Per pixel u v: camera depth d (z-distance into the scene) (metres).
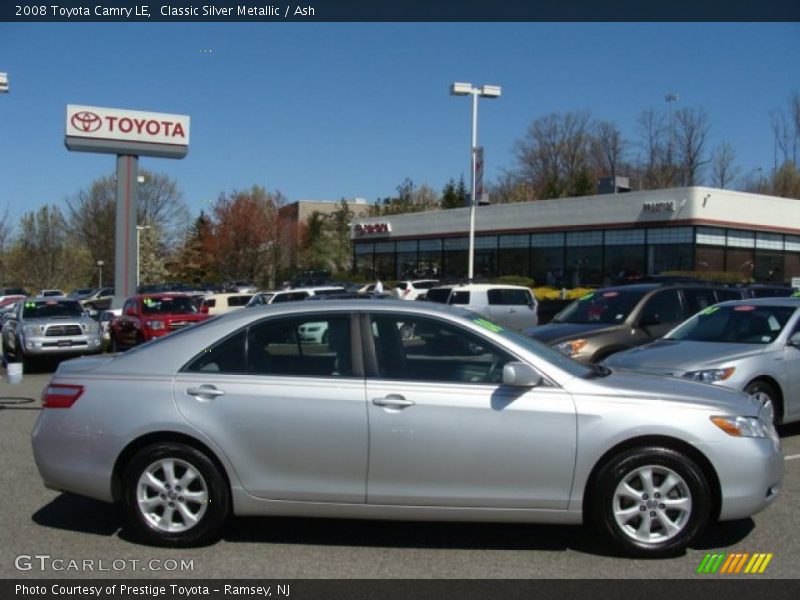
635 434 4.87
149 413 5.08
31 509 6.08
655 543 4.90
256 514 5.10
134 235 34.53
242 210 54.19
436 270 49.22
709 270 35.84
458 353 5.13
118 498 5.23
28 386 14.20
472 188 28.91
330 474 4.99
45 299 18.92
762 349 8.38
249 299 25.19
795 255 39.97
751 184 70.19
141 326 19.64
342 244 69.50
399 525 5.66
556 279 41.81
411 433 4.92
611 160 76.94
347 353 5.14
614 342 10.87
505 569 4.81
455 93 28.05
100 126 33.72
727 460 4.89
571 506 4.93
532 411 4.90
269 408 5.02
